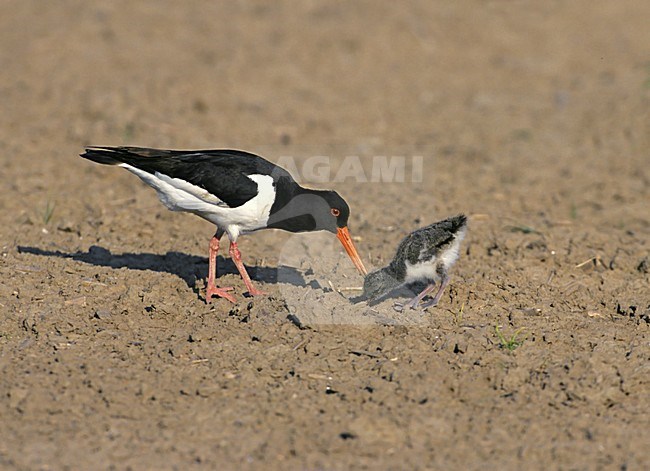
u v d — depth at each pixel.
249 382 10.55
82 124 21.77
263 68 27.47
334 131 23.14
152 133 21.53
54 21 30.16
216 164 12.43
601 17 35.19
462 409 10.09
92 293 12.70
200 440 9.45
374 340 11.48
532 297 12.99
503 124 24.36
